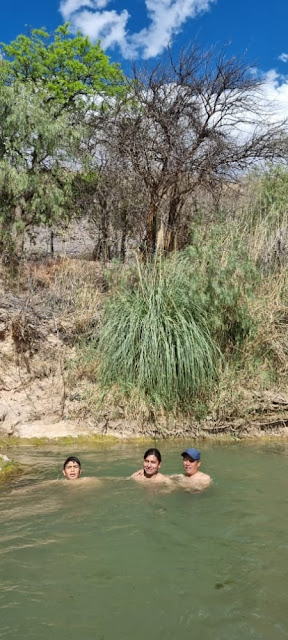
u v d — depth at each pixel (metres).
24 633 3.34
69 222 13.77
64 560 4.32
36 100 12.73
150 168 12.37
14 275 11.69
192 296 9.74
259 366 10.05
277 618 3.54
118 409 9.26
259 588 3.92
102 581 3.99
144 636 3.33
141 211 12.76
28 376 9.56
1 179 11.93
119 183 13.02
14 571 4.12
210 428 9.23
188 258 10.68
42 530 4.94
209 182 12.49
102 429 9.05
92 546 4.60
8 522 5.14
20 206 12.83
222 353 10.01
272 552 4.53
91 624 3.44
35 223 13.20
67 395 9.45
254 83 12.45
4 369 9.51
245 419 9.39
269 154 12.94
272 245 11.45
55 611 3.58
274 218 12.21
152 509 5.57
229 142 12.59
